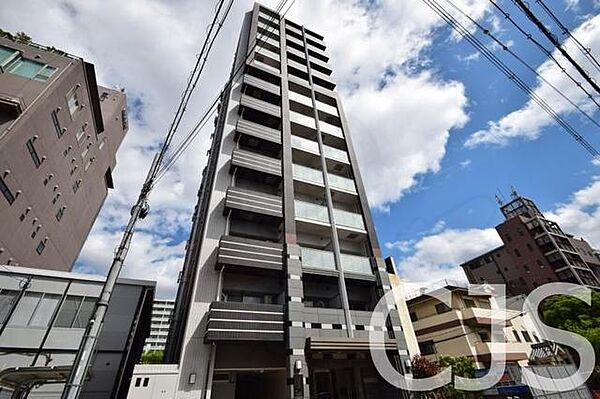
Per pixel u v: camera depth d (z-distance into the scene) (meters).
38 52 17.83
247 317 11.66
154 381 9.84
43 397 10.60
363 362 14.08
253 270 13.65
